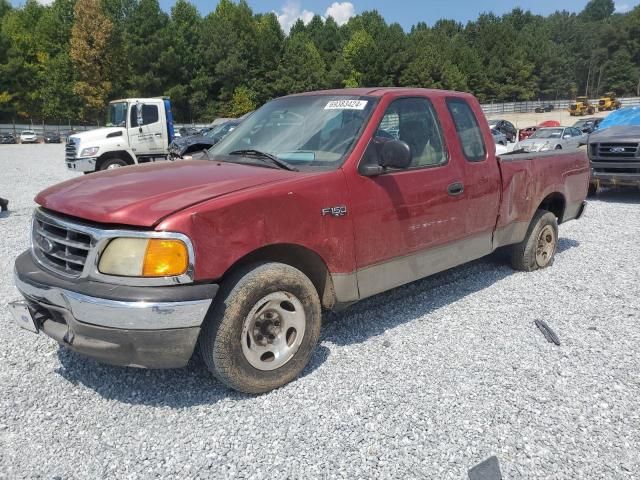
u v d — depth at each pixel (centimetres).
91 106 6475
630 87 11688
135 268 275
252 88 7675
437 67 8894
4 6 8331
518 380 341
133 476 254
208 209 284
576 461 264
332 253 345
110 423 295
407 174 392
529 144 2347
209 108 7412
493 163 477
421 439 280
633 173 1054
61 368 356
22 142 5184
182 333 279
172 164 386
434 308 466
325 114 401
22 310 317
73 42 6353
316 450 272
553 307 470
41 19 7400
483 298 492
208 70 7525
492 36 10812
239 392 324
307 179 333
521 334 412
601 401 317
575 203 610
